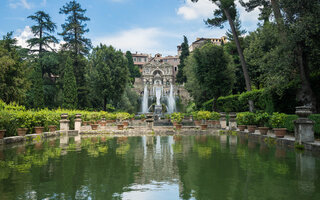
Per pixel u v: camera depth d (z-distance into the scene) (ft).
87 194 10.89
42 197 10.47
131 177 13.98
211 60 79.92
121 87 105.19
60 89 122.01
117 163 18.28
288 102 43.27
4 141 31.27
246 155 21.81
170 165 17.37
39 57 124.16
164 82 271.49
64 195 10.74
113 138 41.73
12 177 13.93
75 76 117.91
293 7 34.55
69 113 56.75
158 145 30.27
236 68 91.04
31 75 107.55
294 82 39.24
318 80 39.60
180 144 31.30
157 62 273.54
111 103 140.67
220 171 15.35
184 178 13.70
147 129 57.16
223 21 73.56
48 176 14.23
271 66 40.29
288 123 33.86
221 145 29.94
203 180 13.26
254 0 54.03
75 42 121.29
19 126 37.42
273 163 17.94
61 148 27.58
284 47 36.94
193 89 116.88
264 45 69.15
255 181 12.96
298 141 26.73
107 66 102.83
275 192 11.05
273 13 41.70
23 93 85.97
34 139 38.50
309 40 33.24
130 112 156.25
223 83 79.51
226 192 11.10
